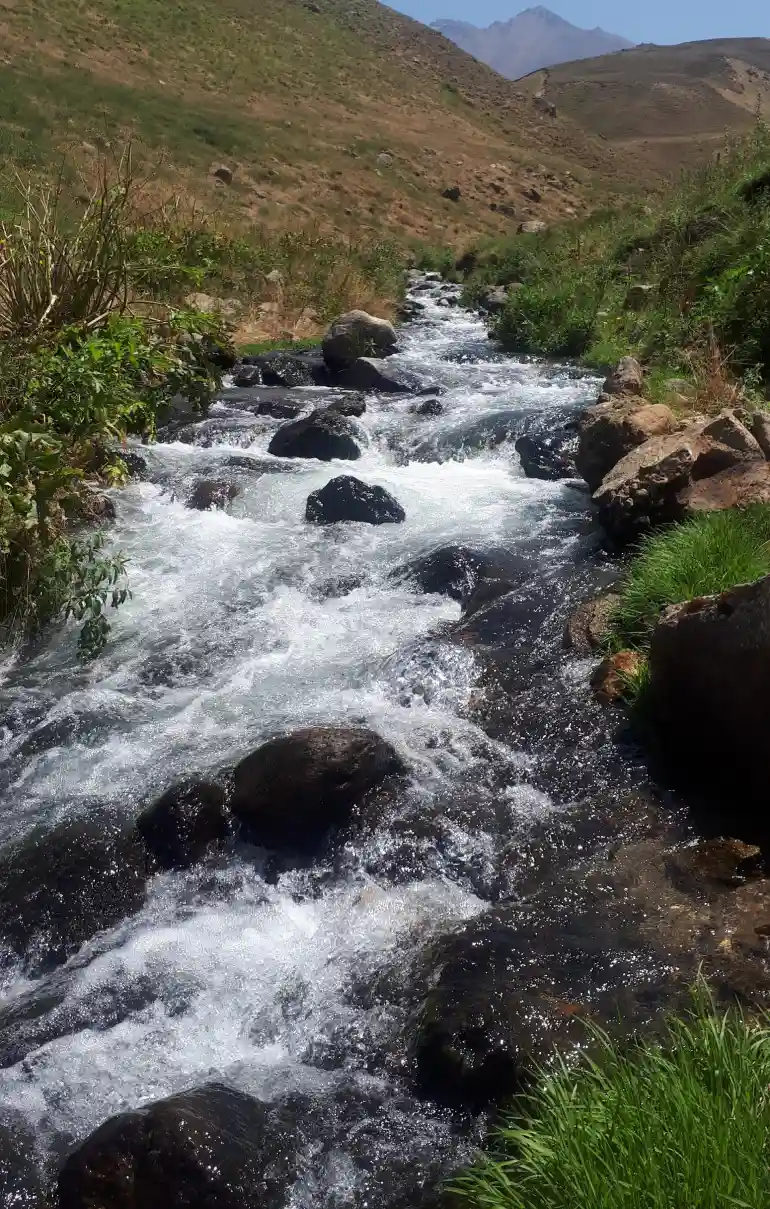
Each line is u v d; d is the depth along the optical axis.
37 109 28.66
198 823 4.99
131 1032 4.08
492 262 24.17
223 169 30.38
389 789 5.18
